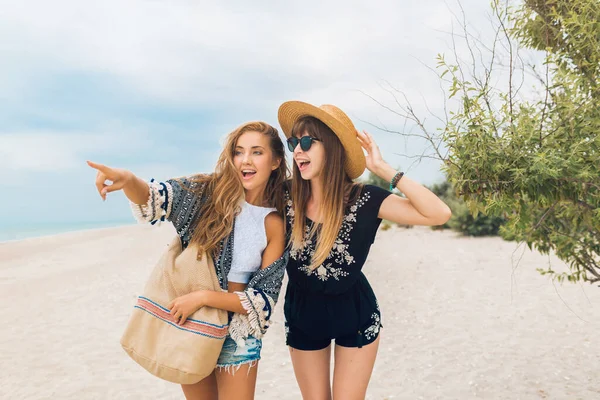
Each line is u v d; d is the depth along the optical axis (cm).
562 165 224
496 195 246
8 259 1459
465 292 830
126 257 1432
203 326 197
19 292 952
